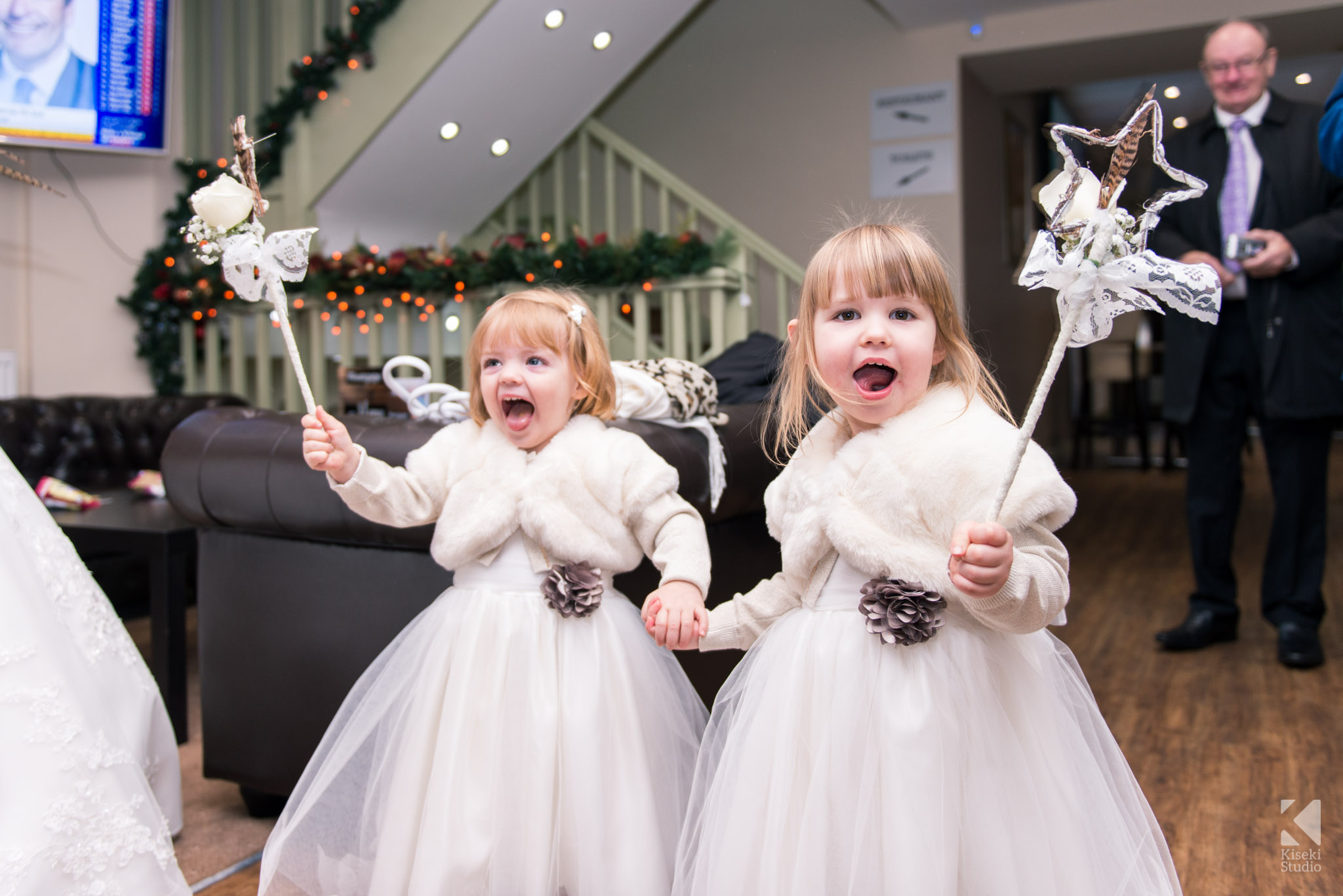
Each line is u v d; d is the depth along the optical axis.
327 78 4.02
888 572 1.08
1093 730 1.17
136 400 3.80
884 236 1.13
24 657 1.20
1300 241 2.44
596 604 1.30
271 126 4.10
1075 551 4.25
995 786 1.03
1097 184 0.93
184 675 2.16
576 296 1.49
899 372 1.12
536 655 1.30
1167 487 6.10
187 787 1.92
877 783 1.04
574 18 3.95
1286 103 2.58
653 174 4.39
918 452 1.10
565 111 4.41
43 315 4.21
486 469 1.39
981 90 5.27
